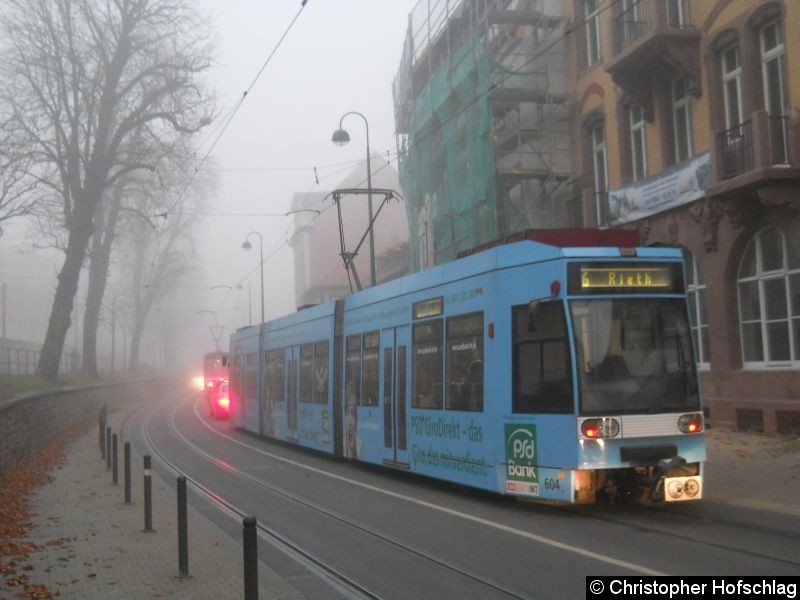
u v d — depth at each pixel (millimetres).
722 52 18688
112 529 10445
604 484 9898
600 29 24031
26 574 8008
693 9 19312
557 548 8477
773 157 16359
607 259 10305
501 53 27594
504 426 10773
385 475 15492
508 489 10680
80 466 18109
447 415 12312
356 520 10805
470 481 11570
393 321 14641
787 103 16562
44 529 10484
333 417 17688
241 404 28281
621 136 22625
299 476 15844
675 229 19797
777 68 17047
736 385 17781
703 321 19484
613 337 10109
